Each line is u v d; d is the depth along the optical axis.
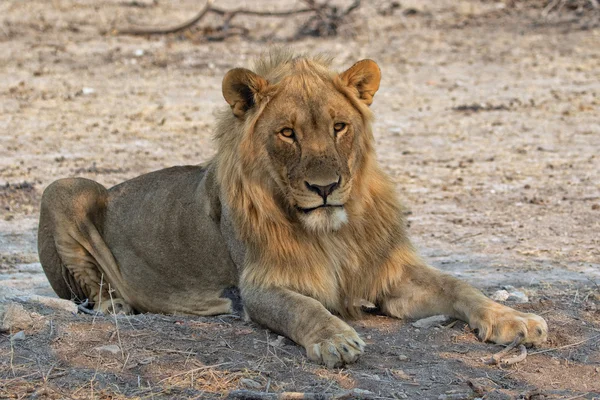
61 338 8.45
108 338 8.52
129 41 29.23
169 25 31.20
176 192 10.35
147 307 10.67
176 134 20.25
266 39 29.80
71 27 30.61
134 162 18.09
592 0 31.95
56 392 7.43
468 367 8.05
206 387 7.58
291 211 8.81
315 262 8.97
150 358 8.08
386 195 9.30
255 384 7.57
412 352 8.40
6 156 18.41
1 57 26.73
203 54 27.89
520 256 12.27
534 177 16.91
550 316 9.38
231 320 9.39
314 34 30.38
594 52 27.39
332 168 8.30
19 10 32.56
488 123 21.00
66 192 11.00
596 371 8.06
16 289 10.75
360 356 8.16
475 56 27.53
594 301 9.99
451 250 12.74
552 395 7.51
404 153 18.81
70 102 22.72
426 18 32.44
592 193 15.72
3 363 7.95
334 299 9.16
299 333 8.37
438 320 9.15
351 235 9.06
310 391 7.47
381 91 24.03
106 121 21.19
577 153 18.52
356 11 32.91
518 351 8.38
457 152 18.81
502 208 14.98
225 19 30.55
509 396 7.41
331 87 8.76
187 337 8.64
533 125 20.73
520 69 25.91
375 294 9.43
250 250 9.08
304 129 8.48
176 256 10.17
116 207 10.97
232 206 9.06
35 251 13.29
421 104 22.80
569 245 12.77
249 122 8.73
